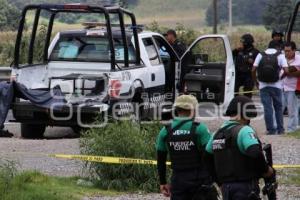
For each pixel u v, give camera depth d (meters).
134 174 28.64
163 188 21.08
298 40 89.12
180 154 20.41
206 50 84.69
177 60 47.34
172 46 49.69
